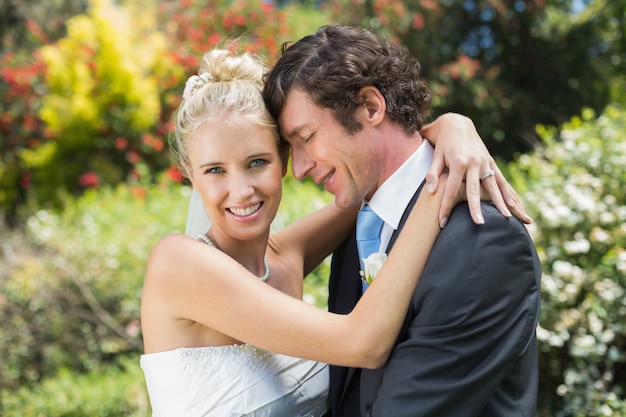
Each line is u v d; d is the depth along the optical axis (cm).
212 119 173
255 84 181
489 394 154
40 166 944
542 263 342
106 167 931
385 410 156
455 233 155
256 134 174
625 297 319
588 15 1025
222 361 182
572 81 1008
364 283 196
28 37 1196
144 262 524
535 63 1015
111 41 926
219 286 171
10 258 574
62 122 921
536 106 1001
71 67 936
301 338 163
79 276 516
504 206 157
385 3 905
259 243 196
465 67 897
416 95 179
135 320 506
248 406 182
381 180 178
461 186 161
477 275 151
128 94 929
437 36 945
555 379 332
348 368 188
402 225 175
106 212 633
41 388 473
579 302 336
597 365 327
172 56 931
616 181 387
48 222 651
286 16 991
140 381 442
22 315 515
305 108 171
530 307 157
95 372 482
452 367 152
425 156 176
